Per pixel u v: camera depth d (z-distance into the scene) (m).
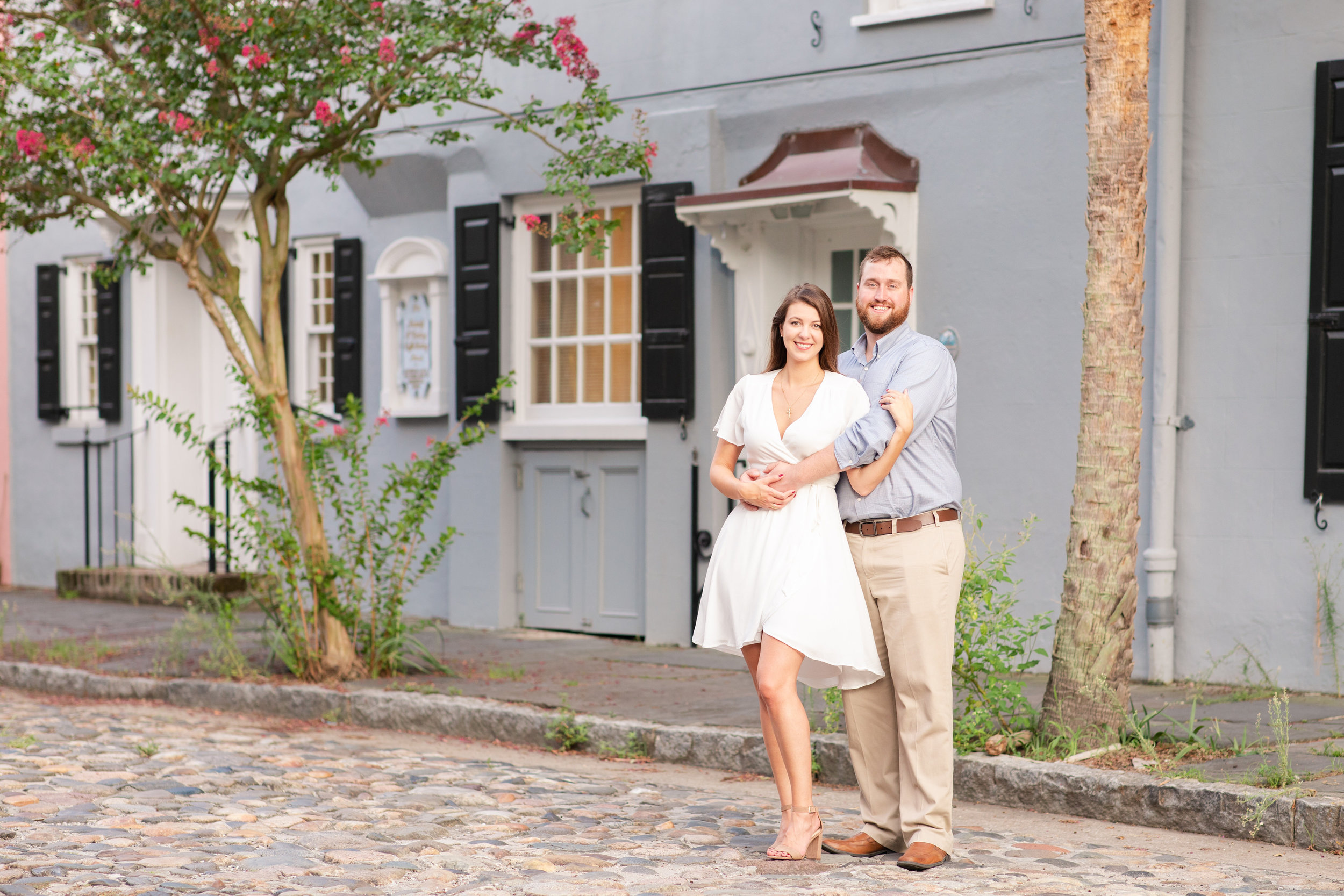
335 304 12.60
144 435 14.09
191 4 8.30
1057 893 4.28
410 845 4.93
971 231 9.02
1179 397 8.30
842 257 9.85
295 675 8.84
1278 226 7.96
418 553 11.96
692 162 10.19
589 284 11.01
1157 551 8.20
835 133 9.59
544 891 4.32
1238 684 8.08
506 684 8.41
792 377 4.83
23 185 8.98
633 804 5.75
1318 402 7.79
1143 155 6.01
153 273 13.94
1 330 15.42
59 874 4.45
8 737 7.26
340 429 9.14
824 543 4.68
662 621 10.30
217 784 6.04
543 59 9.02
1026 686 8.18
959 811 5.67
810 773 4.73
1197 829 5.22
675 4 10.29
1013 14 8.80
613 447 10.80
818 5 9.62
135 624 11.65
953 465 4.79
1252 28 8.02
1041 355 8.75
